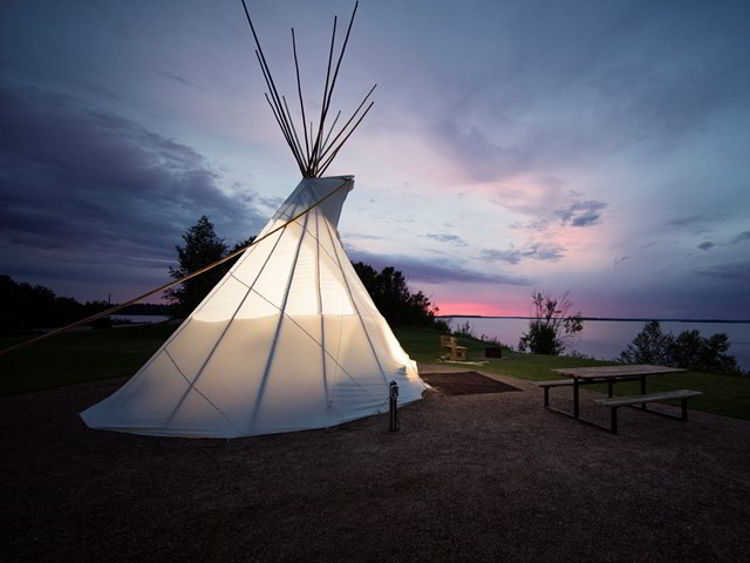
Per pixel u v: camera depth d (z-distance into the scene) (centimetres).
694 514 291
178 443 453
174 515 294
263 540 260
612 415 488
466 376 932
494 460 400
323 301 641
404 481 351
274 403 508
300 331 586
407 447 440
